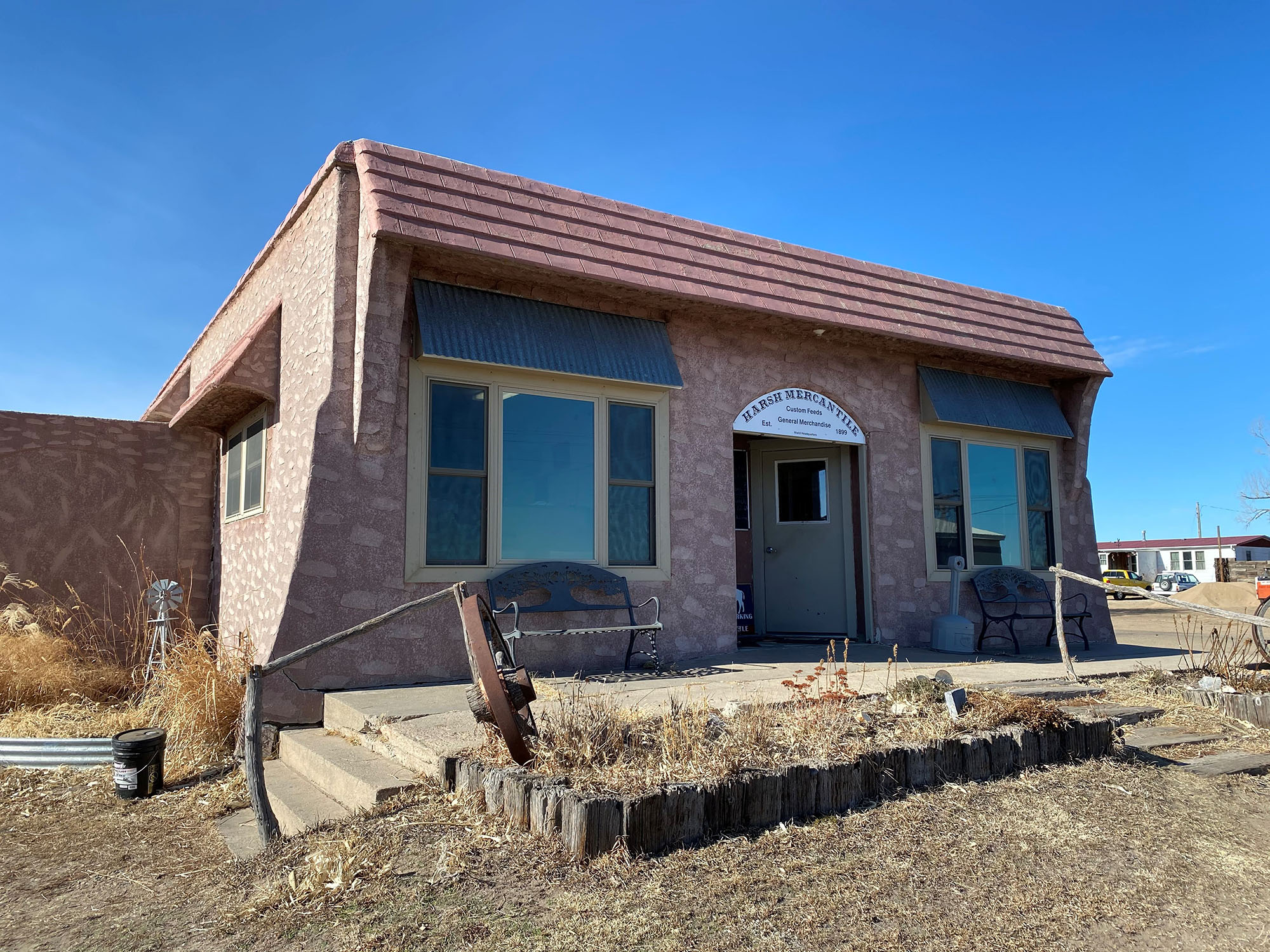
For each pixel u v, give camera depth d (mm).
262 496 8555
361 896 3613
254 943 3391
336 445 7145
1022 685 6980
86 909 4094
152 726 6980
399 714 5770
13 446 9727
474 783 4445
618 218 8547
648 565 8703
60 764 6406
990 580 10820
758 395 9562
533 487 8148
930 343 10094
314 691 6770
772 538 11172
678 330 9109
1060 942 3400
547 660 7938
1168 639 12578
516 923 3332
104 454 10172
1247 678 7512
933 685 5867
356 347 7238
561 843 3838
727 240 9289
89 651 9492
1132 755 5680
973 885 3816
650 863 3742
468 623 4340
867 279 10117
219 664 7098
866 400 10344
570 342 8227
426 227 7133
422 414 7613
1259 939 3523
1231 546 57469
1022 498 11523
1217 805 5004
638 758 4465
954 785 4805
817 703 5441
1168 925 3598
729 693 6352
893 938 3338
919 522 10578
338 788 5199
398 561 7328
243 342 8680
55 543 9805
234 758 6391
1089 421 11906
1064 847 4270
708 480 9109
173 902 4066
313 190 7910
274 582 7773
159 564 10320
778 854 3918
